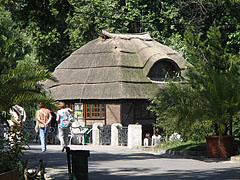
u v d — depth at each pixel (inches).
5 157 519.2
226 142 876.6
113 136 1346.0
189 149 992.2
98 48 1829.5
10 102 588.7
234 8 1615.4
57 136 1385.3
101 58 1776.6
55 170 665.0
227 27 1833.2
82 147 1224.2
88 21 2143.2
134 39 1908.2
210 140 885.2
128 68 1743.4
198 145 1022.4
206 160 845.2
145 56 1792.6
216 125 927.0
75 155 502.6
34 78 602.9
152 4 2162.9
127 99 1676.9
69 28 2217.0
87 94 1688.0
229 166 741.3
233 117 923.4
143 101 1695.4
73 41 2170.3
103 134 1396.4
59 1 765.3
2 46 653.9
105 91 1678.2
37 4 774.5
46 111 962.7
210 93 869.2
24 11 781.3
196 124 1007.6
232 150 885.8
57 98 1713.8
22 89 591.5
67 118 989.8
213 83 874.1
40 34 2105.1
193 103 884.0
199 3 1758.1
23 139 570.3
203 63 1016.2
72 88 1717.5
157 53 1787.6
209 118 875.4
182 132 944.9
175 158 894.4
